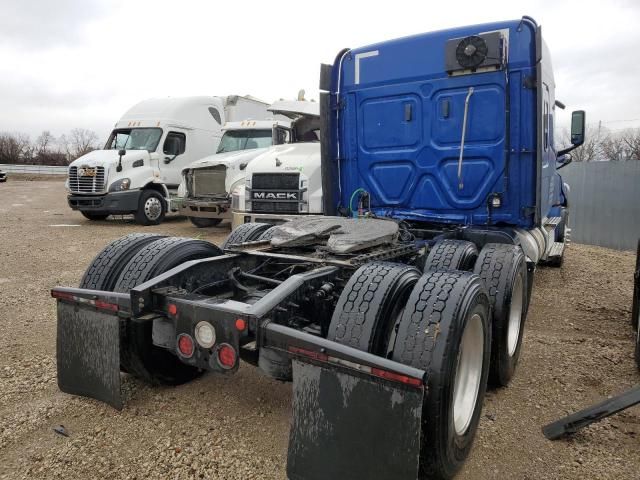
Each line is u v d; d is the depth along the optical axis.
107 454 3.01
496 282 3.94
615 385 4.06
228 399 3.68
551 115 6.24
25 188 28.70
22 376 4.04
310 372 2.54
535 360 4.58
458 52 5.26
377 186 6.14
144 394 3.74
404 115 5.84
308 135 10.91
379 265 3.12
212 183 12.70
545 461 3.04
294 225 4.57
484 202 5.54
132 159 14.09
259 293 3.69
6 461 2.94
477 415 3.08
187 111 15.59
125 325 3.49
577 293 7.14
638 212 12.91
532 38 5.13
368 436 2.40
